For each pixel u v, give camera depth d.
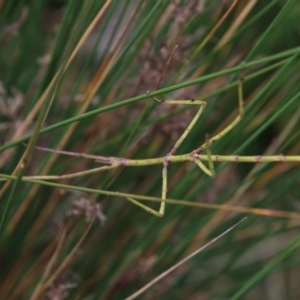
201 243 0.59
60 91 0.59
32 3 0.57
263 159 0.44
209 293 0.62
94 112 0.46
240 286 0.61
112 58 0.51
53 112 0.57
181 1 0.51
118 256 0.57
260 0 0.59
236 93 0.60
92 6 0.51
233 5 0.50
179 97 0.54
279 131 0.67
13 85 0.58
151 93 0.46
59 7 0.63
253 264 0.70
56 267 0.54
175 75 0.52
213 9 0.59
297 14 0.58
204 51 0.60
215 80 0.56
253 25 0.59
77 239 0.57
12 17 0.57
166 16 0.53
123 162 0.46
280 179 0.60
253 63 0.46
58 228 0.54
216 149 0.54
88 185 0.56
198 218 0.59
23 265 0.58
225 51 0.58
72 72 0.61
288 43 0.66
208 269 0.68
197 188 0.54
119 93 0.55
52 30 0.58
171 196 0.54
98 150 0.54
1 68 0.60
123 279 0.56
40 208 0.57
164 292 0.61
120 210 0.58
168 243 0.58
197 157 0.44
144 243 0.56
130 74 0.56
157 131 0.54
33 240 0.56
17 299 0.56
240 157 0.44
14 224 0.53
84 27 0.52
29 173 0.56
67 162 0.54
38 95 0.54
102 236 0.58
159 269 0.58
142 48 0.53
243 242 0.64
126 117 0.56
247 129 0.59
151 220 0.55
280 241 0.71
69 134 0.52
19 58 0.58
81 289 0.56
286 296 0.70
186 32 0.54
